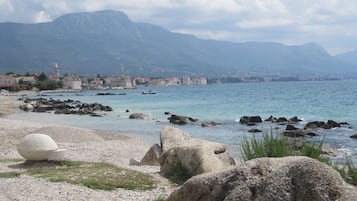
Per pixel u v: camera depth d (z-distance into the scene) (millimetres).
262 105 71188
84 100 113812
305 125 39594
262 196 6477
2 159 19531
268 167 7176
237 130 38969
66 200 11500
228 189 7258
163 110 68625
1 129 35688
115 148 26062
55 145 17797
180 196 7988
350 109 58062
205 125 43281
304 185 6180
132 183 13602
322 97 87500
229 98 97625
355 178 12328
